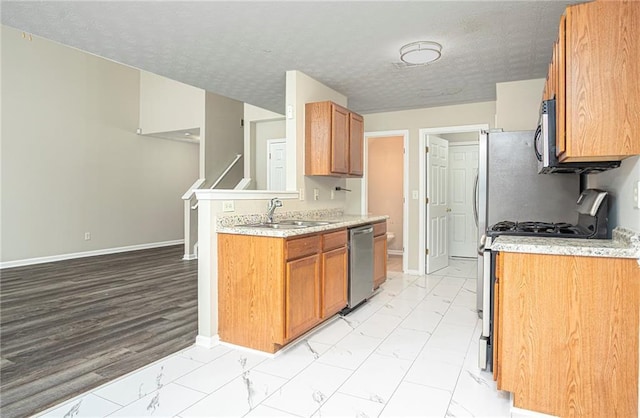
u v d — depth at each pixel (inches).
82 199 271.7
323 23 105.8
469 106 195.8
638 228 70.7
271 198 133.4
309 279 115.1
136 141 308.0
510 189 127.5
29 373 94.7
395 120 213.3
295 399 82.4
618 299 69.5
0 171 230.4
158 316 139.5
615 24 68.8
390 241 283.0
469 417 76.0
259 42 118.3
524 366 75.3
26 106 242.1
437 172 220.8
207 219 111.9
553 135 82.1
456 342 114.5
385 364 99.7
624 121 68.4
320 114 149.5
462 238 268.2
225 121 298.5
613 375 70.1
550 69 94.1
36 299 161.5
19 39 238.7
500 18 102.4
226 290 112.3
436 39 116.0
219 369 97.0
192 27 108.4
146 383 89.5
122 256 275.3
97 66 280.7
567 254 71.9
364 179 229.9
